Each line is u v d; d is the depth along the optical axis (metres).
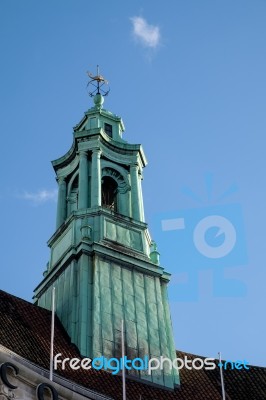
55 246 84.38
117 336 74.38
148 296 79.31
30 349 67.69
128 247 81.88
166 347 76.19
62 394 54.31
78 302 75.94
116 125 94.81
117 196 88.94
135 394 69.38
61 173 91.81
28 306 75.75
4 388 51.91
